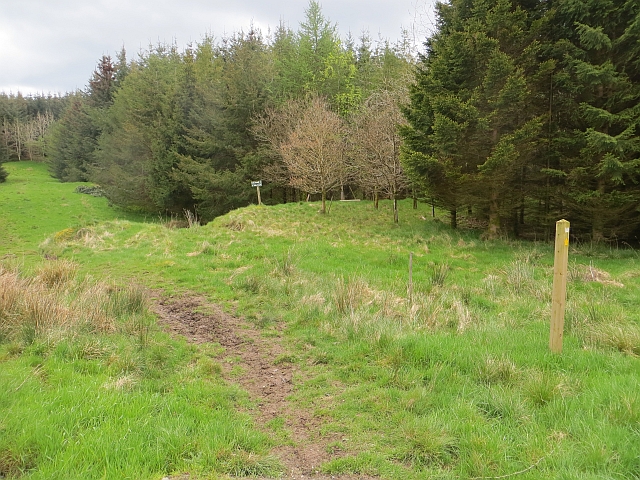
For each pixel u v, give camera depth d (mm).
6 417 3377
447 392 4141
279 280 8812
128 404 3812
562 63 11469
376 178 17234
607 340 5273
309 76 25172
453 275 9633
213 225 15211
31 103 70562
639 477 2738
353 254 11391
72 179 42656
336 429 3715
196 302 7875
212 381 4684
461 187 12469
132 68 35875
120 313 6770
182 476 2961
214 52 33812
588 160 11039
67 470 2857
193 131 24016
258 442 3471
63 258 12203
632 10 10336
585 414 3520
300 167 18312
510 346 5141
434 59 14055
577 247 12219
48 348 4992
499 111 11430
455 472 3025
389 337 5383
